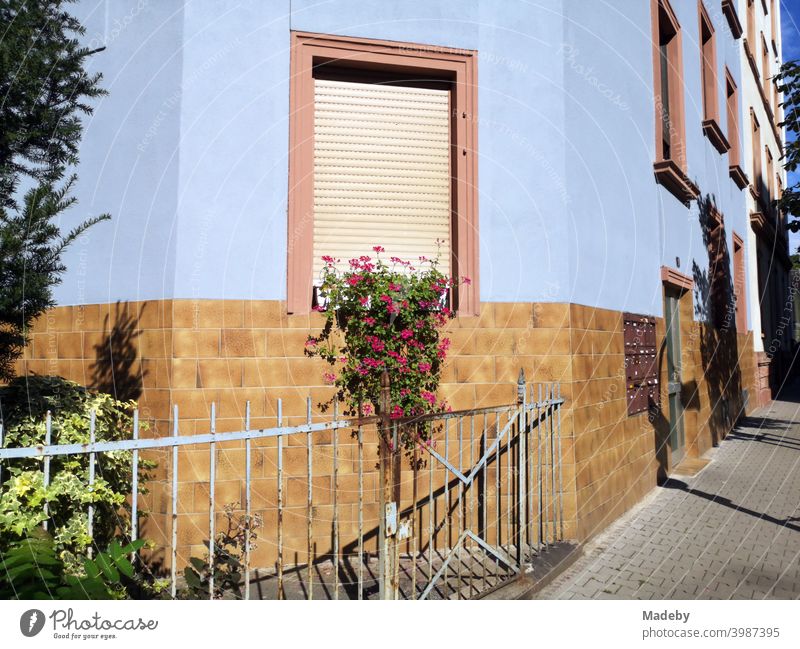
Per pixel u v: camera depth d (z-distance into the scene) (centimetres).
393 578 325
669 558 466
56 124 329
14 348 321
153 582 370
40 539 238
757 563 455
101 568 241
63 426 307
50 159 337
